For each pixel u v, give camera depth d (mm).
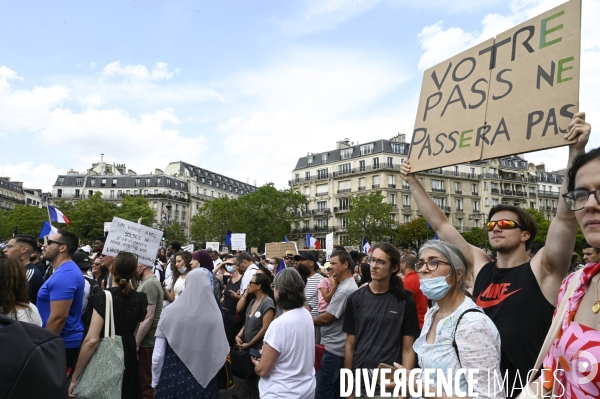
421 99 4246
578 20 3123
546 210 80125
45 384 1518
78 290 5020
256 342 5445
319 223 72875
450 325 2365
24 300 3162
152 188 96312
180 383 4145
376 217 57250
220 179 117312
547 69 3223
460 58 3949
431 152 3982
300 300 3955
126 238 6438
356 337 4301
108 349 4273
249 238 68625
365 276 6961
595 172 1883
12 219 71750
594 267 1952
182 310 4270
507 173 74938
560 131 3014
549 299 2863
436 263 2494
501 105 3473
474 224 67750
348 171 69625
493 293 3148
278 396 3686
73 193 100125
